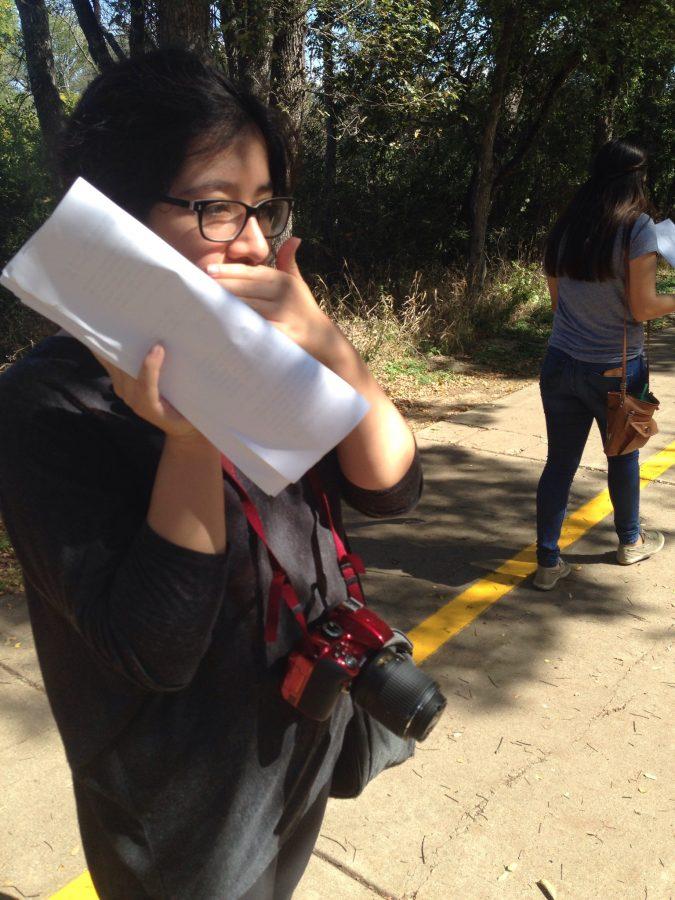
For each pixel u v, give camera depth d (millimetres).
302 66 7457
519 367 8383
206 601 945
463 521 4547
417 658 3246
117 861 1188
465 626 3479
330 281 10781
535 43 10844
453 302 9500
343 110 9516
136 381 844
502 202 13508
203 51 1104
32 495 992
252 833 1165
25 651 3186
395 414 1228
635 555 3971
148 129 979
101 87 1022
